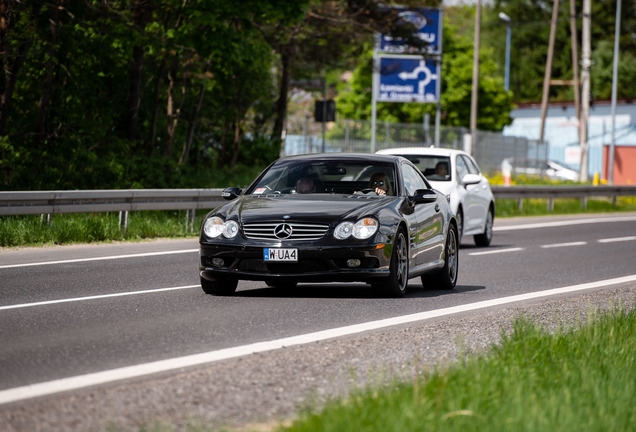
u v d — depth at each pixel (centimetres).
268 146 8175
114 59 5838
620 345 1609
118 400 1263
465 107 14725
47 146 5400
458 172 4103
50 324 1877
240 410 1223
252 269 2283
